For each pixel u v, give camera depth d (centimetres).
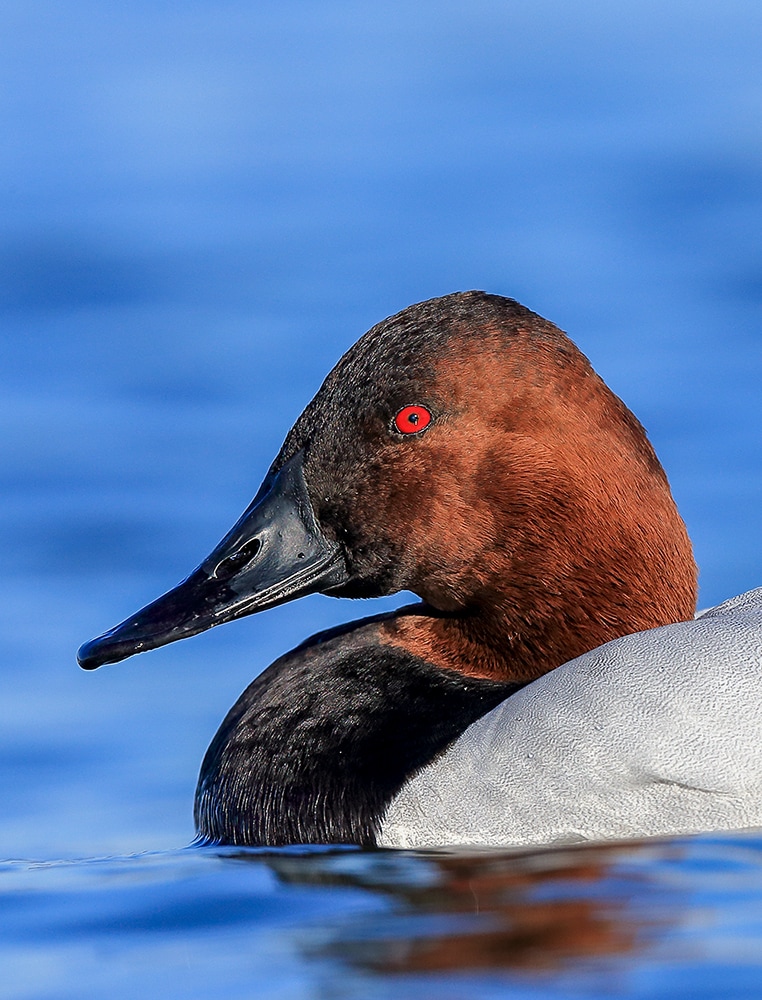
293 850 1013
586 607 1071
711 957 741
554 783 941
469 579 1078
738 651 938
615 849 902
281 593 1092
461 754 984
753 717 914
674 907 805
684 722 920
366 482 1077
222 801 1091
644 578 1069
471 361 1062
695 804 920
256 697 1138
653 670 941
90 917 876
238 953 796
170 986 757
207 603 1089
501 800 956
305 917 845
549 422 1060
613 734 930
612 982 721
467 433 1064
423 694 1074
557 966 745
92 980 775
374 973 753
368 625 1161
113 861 1023
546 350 1065
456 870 903
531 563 1069
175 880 941
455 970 750
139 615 1092
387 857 961
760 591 1077
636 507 1066
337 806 1022
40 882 958
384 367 1070
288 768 1059
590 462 1060
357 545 1088
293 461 1103
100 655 1072
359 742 1045
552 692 965
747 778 909
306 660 1144
